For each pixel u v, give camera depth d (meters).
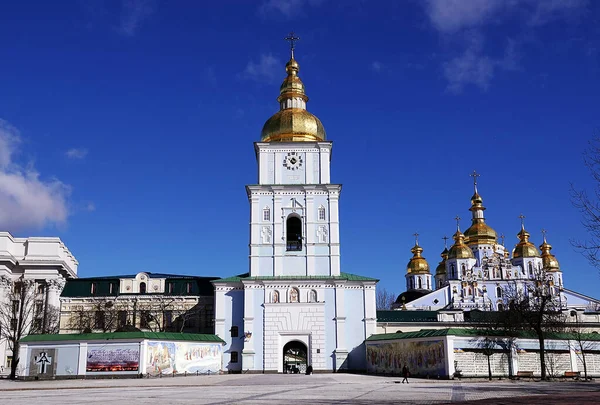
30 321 98.38
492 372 66.94
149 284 96.81
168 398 36.25
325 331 81.56
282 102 95.44
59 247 107.00
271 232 85.50
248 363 80.44
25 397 38.22
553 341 70.69
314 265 84.31
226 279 84.81
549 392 40.38
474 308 140.38
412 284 169.88
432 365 68.00
